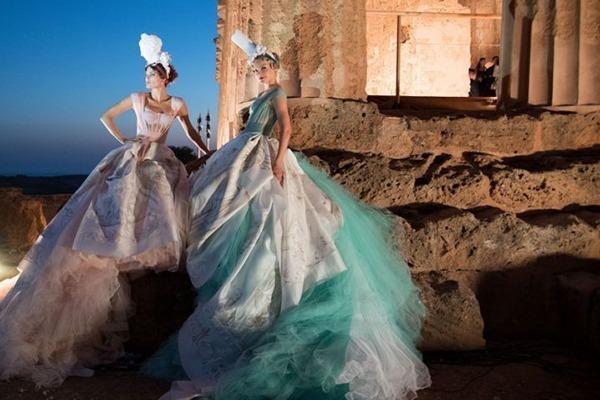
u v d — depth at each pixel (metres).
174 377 3.87
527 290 4.87
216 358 3.68
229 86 8.75
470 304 4.47
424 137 5.51
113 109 4.60
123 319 4.27
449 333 4.43
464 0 11.91
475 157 5.47
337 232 4.16
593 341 4.39
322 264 3.91
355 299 3.73
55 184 30.03
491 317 4.88
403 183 5.12
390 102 7.59
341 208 4.39
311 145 5.50
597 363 4.32
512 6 6.13
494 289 4.86
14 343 3.89
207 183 4.16
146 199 4.22
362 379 3.35
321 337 3.62
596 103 5.75
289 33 5.70
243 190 4.02
